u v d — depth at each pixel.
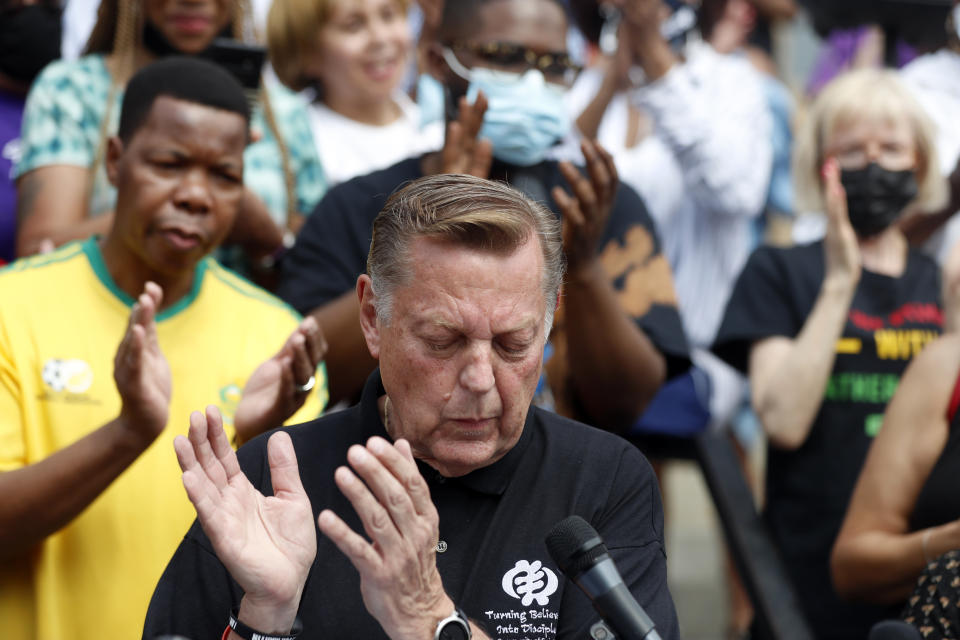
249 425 3.99
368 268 3.09
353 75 6.15
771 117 7.63
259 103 5.61
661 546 3.23
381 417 3.19
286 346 3.98
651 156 6.88
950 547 4.18
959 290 5.34
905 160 5.64
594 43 7.44
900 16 7.23
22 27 5.54
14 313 4.03
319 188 5.73
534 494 3.18
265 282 5.32
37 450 3.92
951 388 4.44
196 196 4.14
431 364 2.93
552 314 3.07
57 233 4.87
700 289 6.88
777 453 5.50
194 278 4.35
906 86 5.80
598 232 4.85
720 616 7.49
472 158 4.79
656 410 6.02
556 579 3.09
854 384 5.38
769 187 7.64
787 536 5.39
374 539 2.67
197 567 3.01
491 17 5.03
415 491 2.68
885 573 4.35
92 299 4.15
